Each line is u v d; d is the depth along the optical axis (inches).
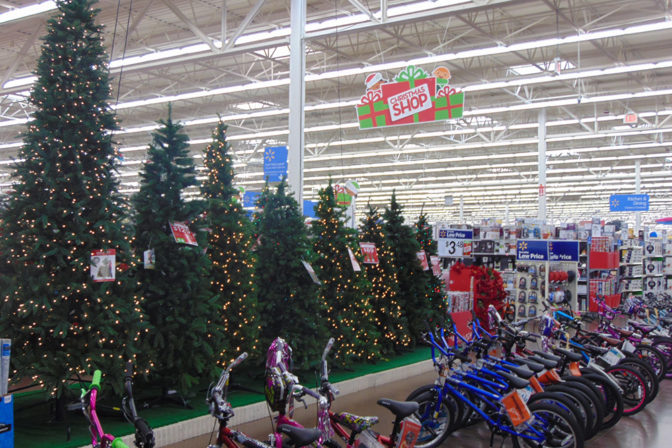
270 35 530.3
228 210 265.9
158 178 233.1
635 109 904.3
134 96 840.3
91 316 196.7
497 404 198.5
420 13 438.9
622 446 220.1
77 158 198.8
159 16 578.6
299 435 117.6
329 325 311.1
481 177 1530.5
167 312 225.9
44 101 201.9
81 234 197.2
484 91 834.8
